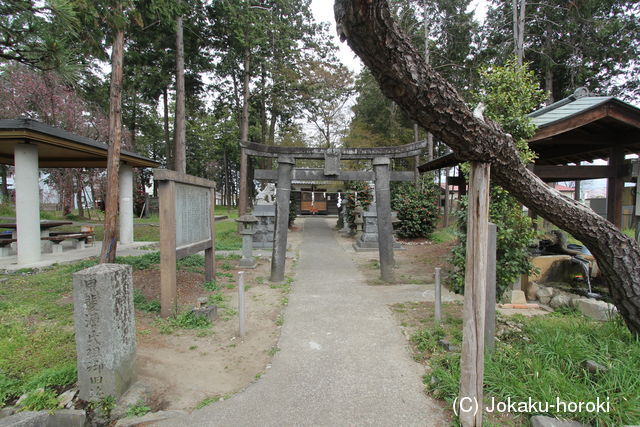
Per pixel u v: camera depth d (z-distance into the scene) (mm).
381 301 5508
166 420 2568
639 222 4895
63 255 8758
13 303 4863
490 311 3303
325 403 2771
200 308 4617
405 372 3244
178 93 11898
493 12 15734
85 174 17703
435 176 20953
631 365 2822
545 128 4840
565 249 6379
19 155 7332
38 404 2643
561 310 4770
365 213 11359
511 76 4398
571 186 30422
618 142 5844
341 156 7176
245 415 2629
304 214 28906
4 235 9812
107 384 2689
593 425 2299
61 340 3717
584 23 13195
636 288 3127
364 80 20516
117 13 4754
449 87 1813
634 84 15438
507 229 4180
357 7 1334
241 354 3650
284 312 4988
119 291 2801
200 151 34125
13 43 3221
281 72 17984
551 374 2764
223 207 37281
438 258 9328
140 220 19750
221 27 12102
